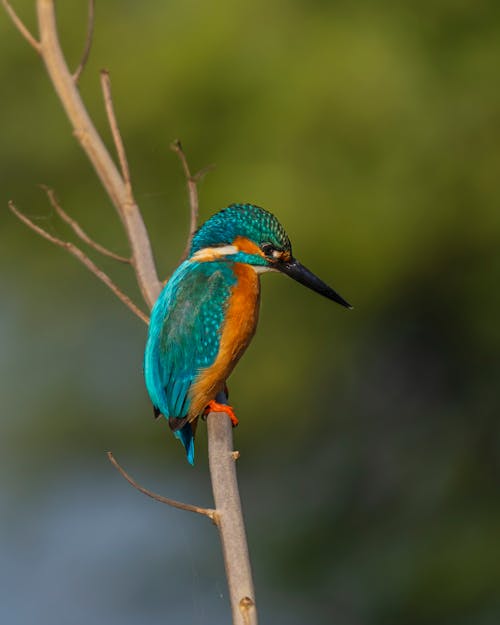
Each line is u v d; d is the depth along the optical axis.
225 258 6.33
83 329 17.08
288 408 15.98
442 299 15.47
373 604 15.52
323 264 14.04
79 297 16.75
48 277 16.69
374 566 15.97
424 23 14.45
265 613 15.88
